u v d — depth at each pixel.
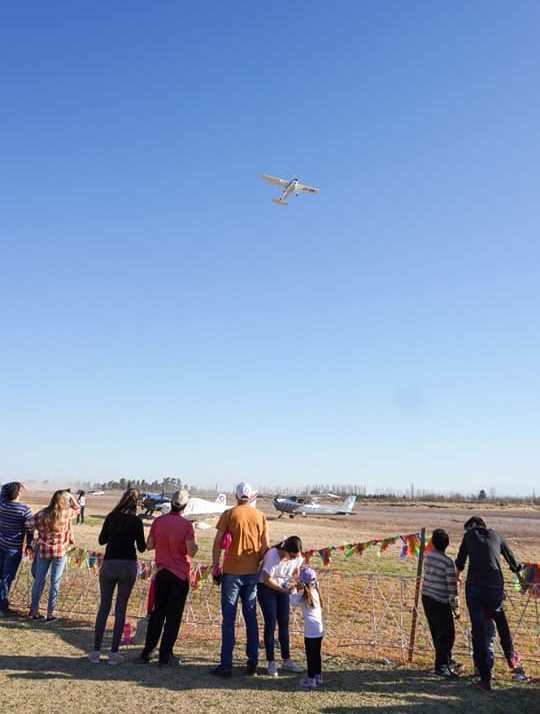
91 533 20.33
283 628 7.10
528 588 7.31
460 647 8.44
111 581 7.14
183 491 7.38
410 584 12.70
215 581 7.06
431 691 6.44
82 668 6.72
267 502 81.19
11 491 9.38
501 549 7.13
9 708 5.40
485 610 6.89
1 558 9.28
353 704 5.90
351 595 11.47
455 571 7.19
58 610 9.59
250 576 6.88
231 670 6.76
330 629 9.07
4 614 9.16
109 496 81.06
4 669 6.55
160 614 7.08
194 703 5.73
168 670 6.78
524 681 6.88
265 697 6.00
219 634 8.63
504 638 7.14
